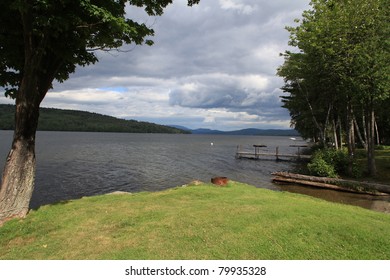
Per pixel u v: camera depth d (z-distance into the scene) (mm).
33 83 7156
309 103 25469
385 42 14727
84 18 6395
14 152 7293
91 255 4852
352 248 4992
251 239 5312
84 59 8227
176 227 6008
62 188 18078
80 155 38219
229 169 27562
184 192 9625
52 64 7590
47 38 6629
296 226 5883
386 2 15250
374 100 17344
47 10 5887
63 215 7191
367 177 17828
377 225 6082
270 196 9414
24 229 6316
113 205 8086
